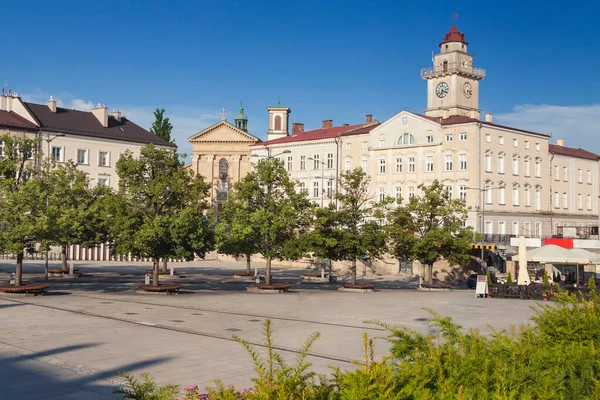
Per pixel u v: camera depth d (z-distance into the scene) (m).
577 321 12.99
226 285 54.41
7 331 25.05
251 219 46.22
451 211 55.41
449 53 94.12
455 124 78.12
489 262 72.56
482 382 9.29
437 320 12.52
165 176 42.97
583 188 95.00
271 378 8.46
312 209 50.53
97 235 50.94
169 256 43.44
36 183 39.00
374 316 31.84
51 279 53.41
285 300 40.12
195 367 18.77
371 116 97.00
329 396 8.23
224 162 105.56
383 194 84.44
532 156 84.75
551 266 59.41
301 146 93.06
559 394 9.44
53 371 18.16
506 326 27.94
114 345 22.30
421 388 8.83
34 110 85.00
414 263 74.81
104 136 87.75
